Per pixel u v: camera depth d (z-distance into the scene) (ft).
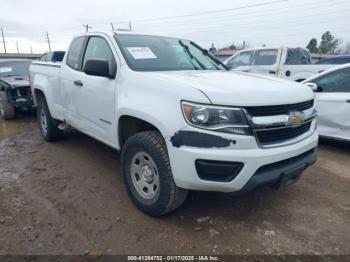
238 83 9.67
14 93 25.04
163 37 14.33
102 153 16.84
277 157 8.80
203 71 12.25
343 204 11.66
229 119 8.30
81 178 13.51
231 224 10.11
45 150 17.35
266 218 10.53
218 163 8.36
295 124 9.34
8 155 16.56
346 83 17.02
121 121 11.22
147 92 9.85
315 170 15.05
